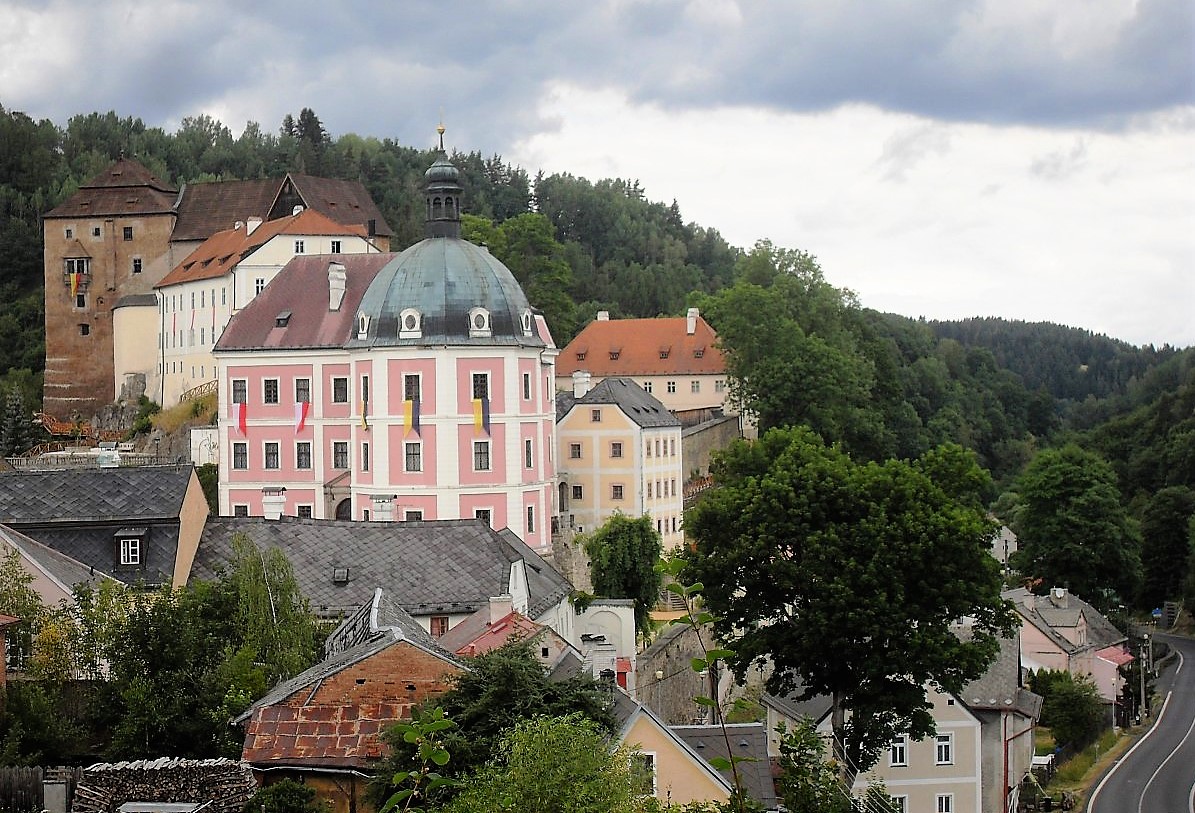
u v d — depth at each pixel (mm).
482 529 68250
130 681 49531
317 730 42031
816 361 141125
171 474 64375
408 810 28312
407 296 98188
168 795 41000
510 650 42656
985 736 76875
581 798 32969
